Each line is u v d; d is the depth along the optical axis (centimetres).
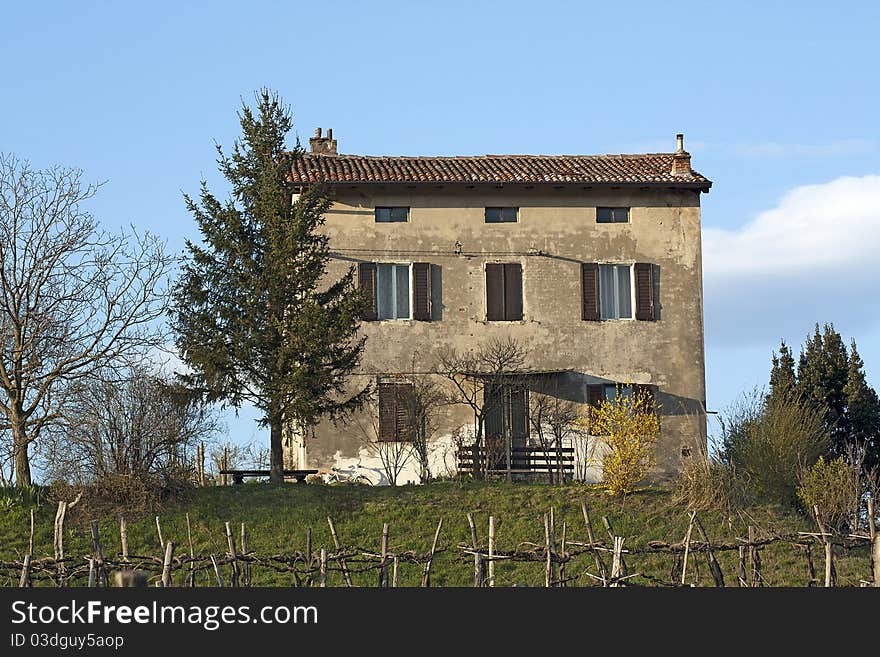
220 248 5175
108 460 4794
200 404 5069
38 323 5144
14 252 5216
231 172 5306
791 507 5141
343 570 3631
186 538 4566
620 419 5150
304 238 5234
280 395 5084
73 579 3734
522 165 6088
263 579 4128
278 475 5169
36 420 5119
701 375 5888
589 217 5928
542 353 5794
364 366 5675
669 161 6197
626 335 5862
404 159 6188
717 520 4834
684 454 5788
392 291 5769
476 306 5800
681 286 5944
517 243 5862
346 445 5600
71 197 5300
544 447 5428
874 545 3191
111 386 4884
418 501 4947
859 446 6238
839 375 6844
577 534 4712
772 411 5475
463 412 5691
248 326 5144
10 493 4722
